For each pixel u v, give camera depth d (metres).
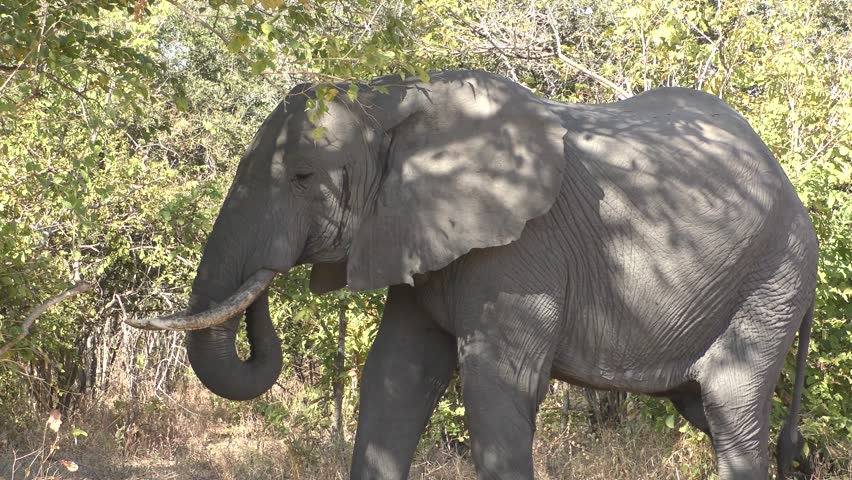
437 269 6.73
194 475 12.46
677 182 7.11
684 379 7.50
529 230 6.96
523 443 6.91
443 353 7.51
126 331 16.42
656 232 7.06
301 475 11.40
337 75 6.73
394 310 7.56
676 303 7.16
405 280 6.78
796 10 13.09
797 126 11.48
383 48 7.17
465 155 6.83
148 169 14.29
